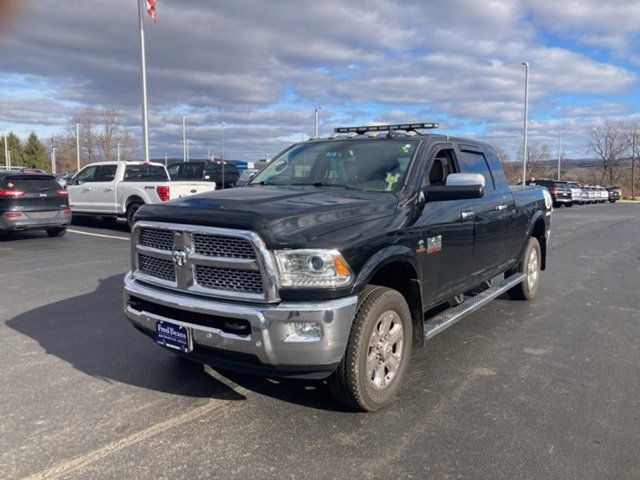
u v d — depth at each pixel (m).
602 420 3.75
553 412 3.88
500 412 3.87
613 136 80.31
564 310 6.82
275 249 3.36
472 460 3.22
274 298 3.37
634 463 3.20
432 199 4.37
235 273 3.51
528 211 6.88
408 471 3.10
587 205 47.97
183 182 14.11
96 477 3.03
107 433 3.52
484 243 5.53
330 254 3.39
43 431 3.54
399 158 4.66
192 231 3.62
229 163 21.16
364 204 3.98
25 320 6.14
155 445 3.37
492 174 6.12
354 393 3.67
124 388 4.25
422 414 3.83
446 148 5.11
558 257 11.66
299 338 3.35
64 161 89.62
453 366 4.79
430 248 4.41
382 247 3.77
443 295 4.83
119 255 10.80
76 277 8.55
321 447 3.36
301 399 4.06
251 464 3.17
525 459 3.24
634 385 4.38
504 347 5.32
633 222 22.77
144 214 4.01
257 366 3.47
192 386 4.29
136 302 4.12
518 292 7.17
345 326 3.43
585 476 3.06
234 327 3.44
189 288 3.68
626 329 5.97
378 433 3.54
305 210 3.64
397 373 4.00
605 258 11.51
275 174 5.21
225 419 3.73
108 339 5.46
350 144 5.09
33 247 11.91
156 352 5.08
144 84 21.97
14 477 3.02
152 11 21.56
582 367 4.79
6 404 3.95
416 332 4.35
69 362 4.81
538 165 78.50
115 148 84.00
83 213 15.42
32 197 12.75
